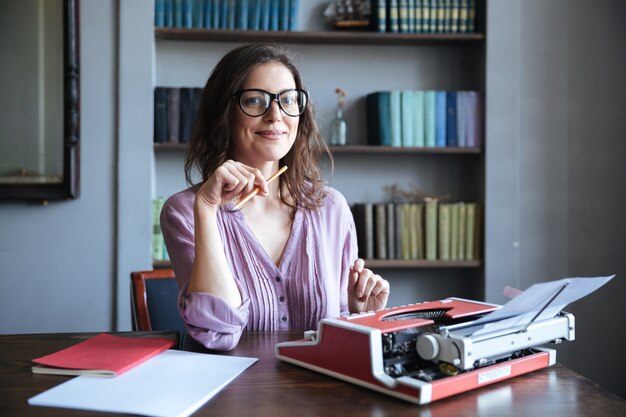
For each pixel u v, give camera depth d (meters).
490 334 1.05
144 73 3.06
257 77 1.62
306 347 1.15
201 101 1.74
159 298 2.04
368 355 1.03
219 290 1.34
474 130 3.23
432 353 1.02
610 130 3.39
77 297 3.11
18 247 3.10
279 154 1.63
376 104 3.20
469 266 3.23
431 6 3.18
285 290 1.64
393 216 3.19
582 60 3.39
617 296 3.41
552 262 3.37
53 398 0.99
